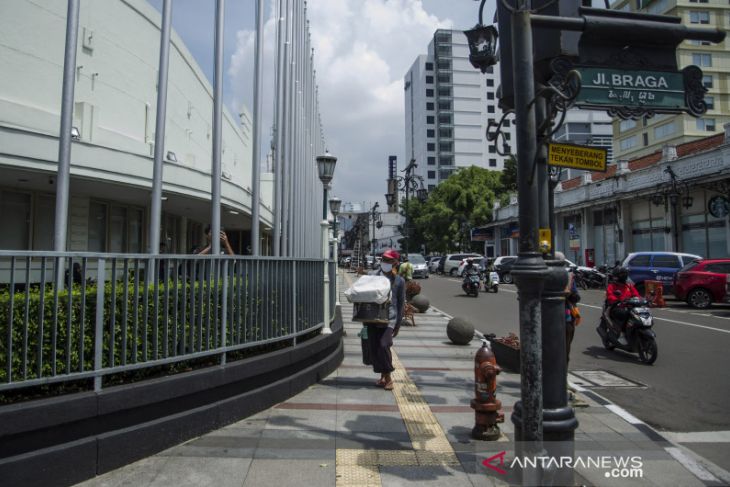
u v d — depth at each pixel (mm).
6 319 3590
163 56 5566
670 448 4672
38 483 3330
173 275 4602
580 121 67250
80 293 3943
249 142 23719
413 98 105938
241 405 4996
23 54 10570
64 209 4676
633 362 8516
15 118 9898
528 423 3264
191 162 15914
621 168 27172
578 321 6402
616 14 4105
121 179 11656
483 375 4586
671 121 42406
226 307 5105
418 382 6762
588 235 31156
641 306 8641
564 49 4066
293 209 8836
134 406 3951
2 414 3221
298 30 10320
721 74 41312
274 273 5973
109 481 3594
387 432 4766
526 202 3342
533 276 3215
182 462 3949
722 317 14070
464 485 3670
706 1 40844
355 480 3725
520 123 3416
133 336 4215
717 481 3998
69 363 3779
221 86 6195
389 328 6375
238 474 3771
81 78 11805
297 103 9914
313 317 7121
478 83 97125
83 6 11836
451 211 46312
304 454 4184
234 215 19828
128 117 13383
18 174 10188
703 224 22578
